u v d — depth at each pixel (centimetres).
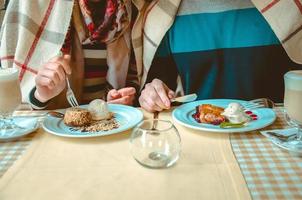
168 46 149
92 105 107
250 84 146
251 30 144
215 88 147
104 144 89
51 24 141
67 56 125
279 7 139
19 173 74
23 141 91
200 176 72
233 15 144
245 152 82
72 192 67
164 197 65
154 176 72
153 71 149
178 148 79
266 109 106
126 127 95
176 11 146
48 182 71
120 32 146
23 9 140
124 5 145
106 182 70
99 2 143
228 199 64
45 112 113
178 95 148
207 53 145
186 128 98
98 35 143
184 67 148
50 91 123
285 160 77
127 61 151
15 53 142
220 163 77
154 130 81
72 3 139
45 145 88
